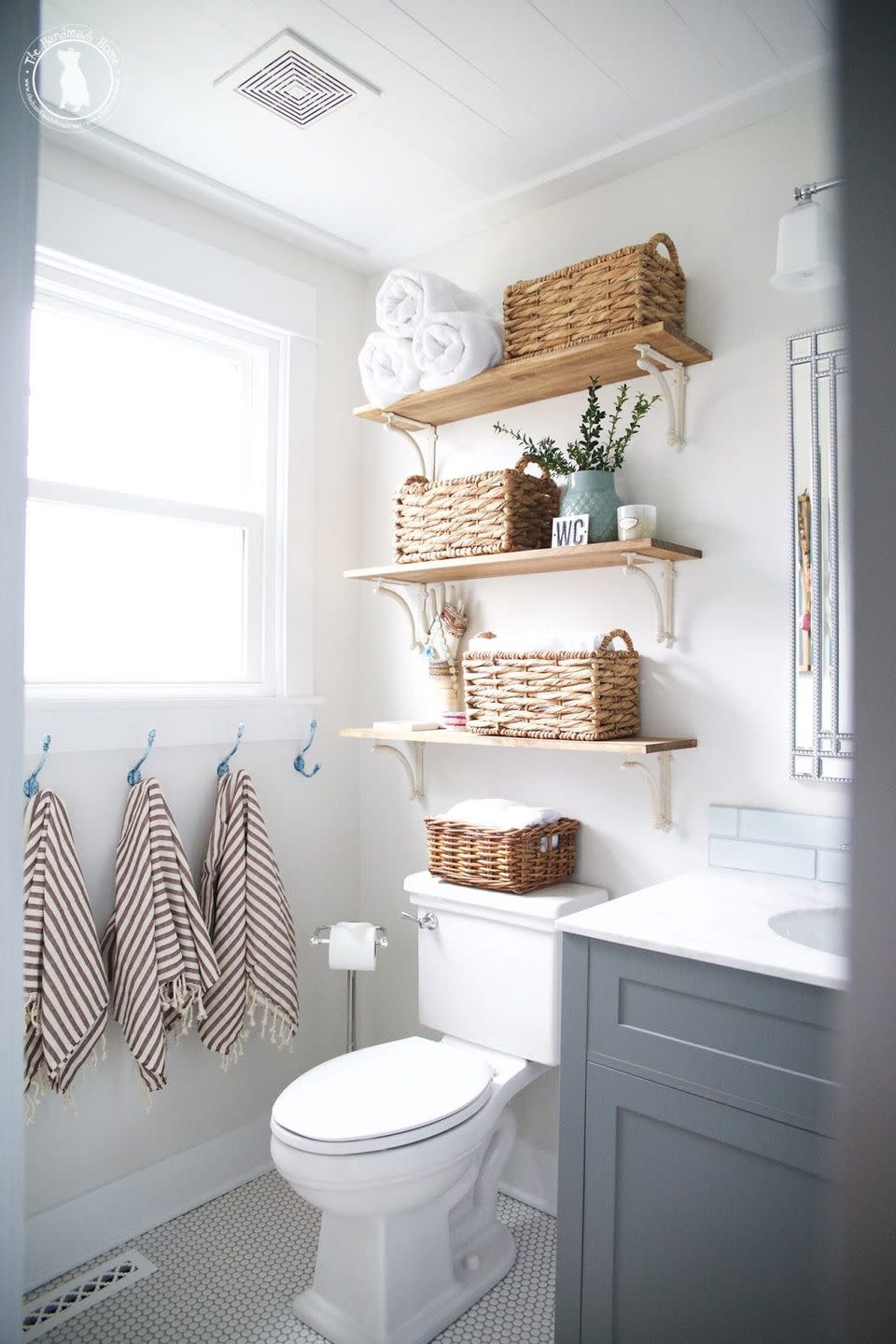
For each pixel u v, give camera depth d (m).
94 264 1.95
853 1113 0.44
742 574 1.83
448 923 2.05
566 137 1.91
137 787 2.01
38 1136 1.85
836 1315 0.45
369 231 2.35
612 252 1.84
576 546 1.82
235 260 2.23
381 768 2.52
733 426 1.85
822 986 1.19
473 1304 1.79
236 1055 2.09
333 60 1.65
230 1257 1.93
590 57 1.64
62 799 1.92
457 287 2.13
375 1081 1.75
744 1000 1.28
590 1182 1.46
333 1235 1.73
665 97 1.77
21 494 1.03
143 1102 2.03
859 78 0.45
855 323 0.45
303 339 2.41
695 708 1.90
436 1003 2.08
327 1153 1.53
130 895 1.93
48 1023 1.77
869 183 0.45
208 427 2.29
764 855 1.78
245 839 2.15
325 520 2.49
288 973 2.15
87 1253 1.91
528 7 1.51
